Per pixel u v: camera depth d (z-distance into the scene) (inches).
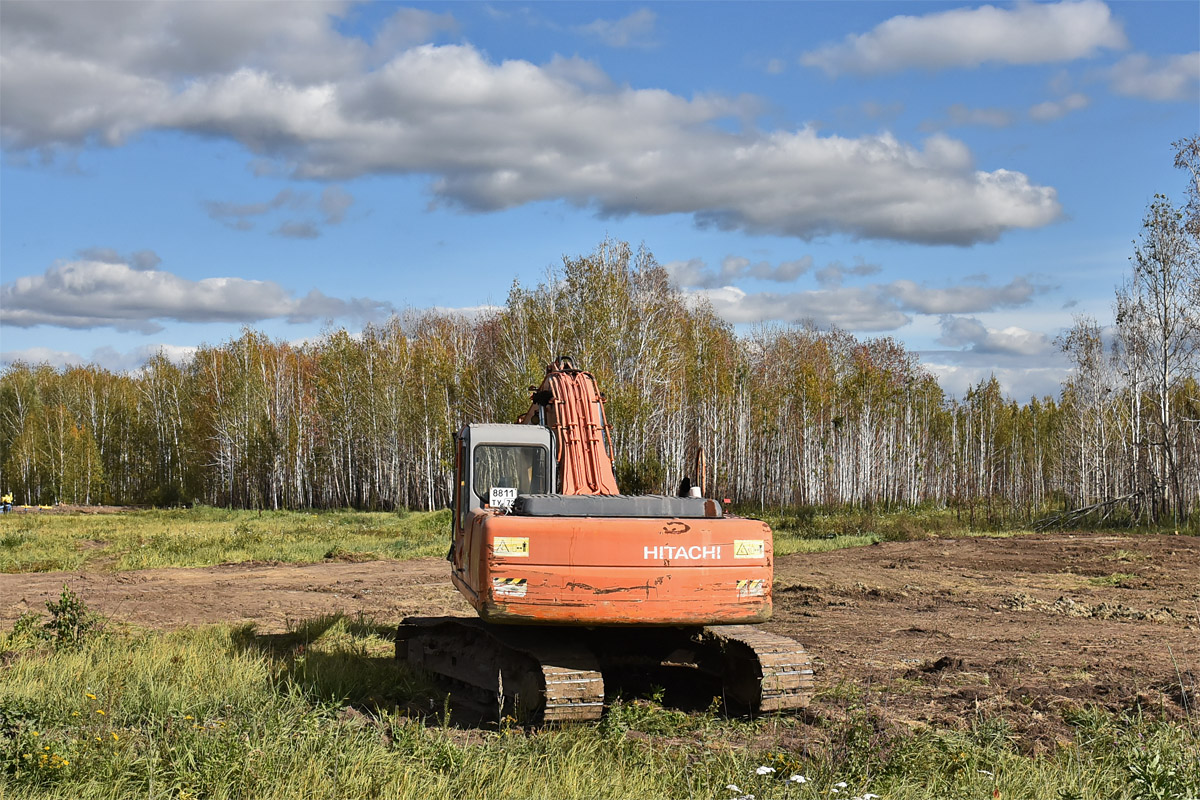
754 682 322.7
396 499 2299.5
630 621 302.4
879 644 473.7
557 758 258.2
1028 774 246.2
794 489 2266.2
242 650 425.7
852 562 878.4
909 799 224.4
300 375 2674.7
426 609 594.6
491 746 267.6
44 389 3437.5
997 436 2829.7
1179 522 1354.6
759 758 259.9
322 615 546.6
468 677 357.7
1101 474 1841.8
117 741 252.8
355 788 225.9
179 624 532.7
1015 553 946.7
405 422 2309.3
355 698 346.3
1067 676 395.9
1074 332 1879.9
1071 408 1996.8
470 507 371.9
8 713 277.4
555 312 1642.5
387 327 2576.3
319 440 2733.8
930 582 733.3
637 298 1738.4
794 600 640.4
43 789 219.6
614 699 331.9
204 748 242.1
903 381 2421.3
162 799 217.2
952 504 2118.6
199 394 2787.9
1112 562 858.8
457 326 2600.9
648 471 1443.2
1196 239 1398.9
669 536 307.6
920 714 331.0
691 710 338.3
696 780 241.9
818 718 320.8
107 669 353.4
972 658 433.7
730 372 2218.3
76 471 2861.7
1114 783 240.7
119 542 1066.1
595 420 374.9
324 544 1080.8
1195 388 1781.5
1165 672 403.2
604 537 303.7
